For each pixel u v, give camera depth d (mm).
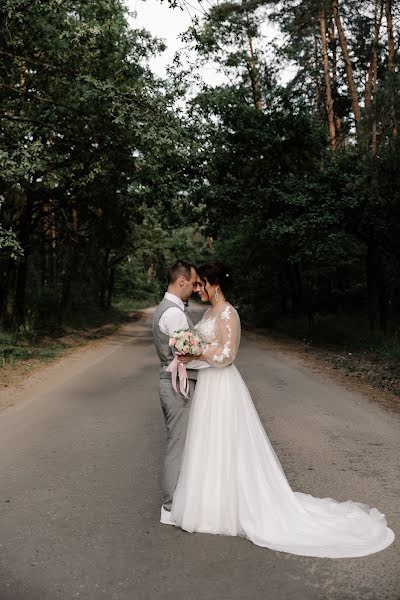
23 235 17938
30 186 16516
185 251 61719
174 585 3008
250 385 9625
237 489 3684
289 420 6922
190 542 3559
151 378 10695
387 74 16297
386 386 9656
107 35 13562
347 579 3055
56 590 2965
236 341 3779
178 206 20562
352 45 24500
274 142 18688
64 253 26031
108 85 12609
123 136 14359
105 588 2984
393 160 14016
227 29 15625
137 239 34125
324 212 16094
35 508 4137
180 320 3943
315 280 24609
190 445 3795
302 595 2891
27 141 13367
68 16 12820
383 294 18672
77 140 15117
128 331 25766
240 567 3213
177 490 3818
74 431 6500
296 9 23031
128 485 4617
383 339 15875
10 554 3395
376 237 17266
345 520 3740
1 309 18000
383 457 5328
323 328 20109
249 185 19234
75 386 9883
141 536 3643
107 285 39969
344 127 25578
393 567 3178
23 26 12391
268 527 3600
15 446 5887
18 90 13211
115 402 8297
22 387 9797
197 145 14719
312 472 4871
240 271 28422
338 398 8469
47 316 23234
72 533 3693
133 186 19984
